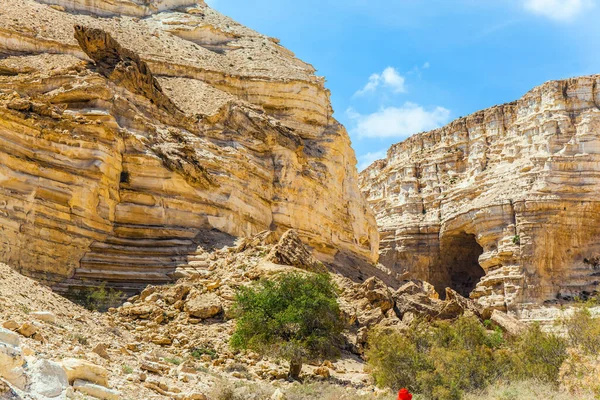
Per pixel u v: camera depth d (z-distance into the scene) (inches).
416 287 1401.3
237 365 758.5
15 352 345.1
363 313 1195.9
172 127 1429.6
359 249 2022.6
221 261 1182.9
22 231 1019.3
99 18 1973.4
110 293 1047.0
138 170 1243.2
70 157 1126.4
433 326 1054.4
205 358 789.9
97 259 1108.5
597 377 648.4
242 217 1438.2
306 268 1206.9
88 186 1127.0
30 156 1072.2
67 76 1279.5
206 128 1531.7
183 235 1241.4
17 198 1024.9
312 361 846.5
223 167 1437.0
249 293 882.8
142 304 968.9
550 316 3019.2
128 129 1286.9
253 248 1237.7
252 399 545.6
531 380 752.3
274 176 1630.2
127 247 1163.9
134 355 622.8
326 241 1806.1
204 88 1732.3
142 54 1784.0
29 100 1133.1
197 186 1325.0
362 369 881.5
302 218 1674.5
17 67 1338.6
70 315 703.7
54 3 1904.5
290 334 823.1
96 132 1176.2
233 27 2319.1
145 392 462.0
